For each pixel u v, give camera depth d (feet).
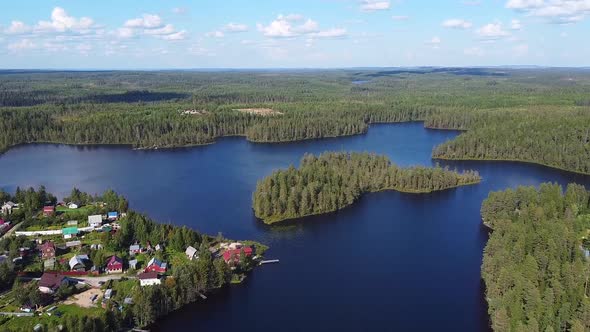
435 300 527.81
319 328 474.90
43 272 561.84
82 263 567.59
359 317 494.18
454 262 622.95
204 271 535.60
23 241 633.61
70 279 542.98
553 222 608.19
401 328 475.72
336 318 492.54
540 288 471.62
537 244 556.92
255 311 504.84
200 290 534.37
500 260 526.98
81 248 622.95
